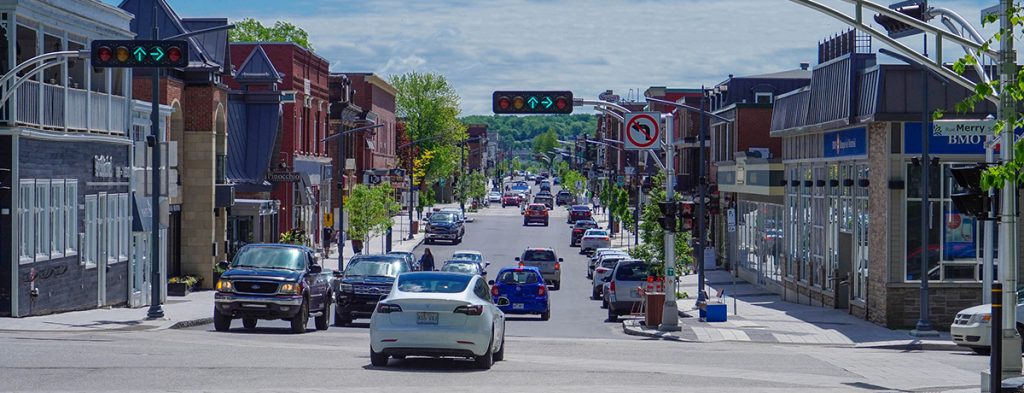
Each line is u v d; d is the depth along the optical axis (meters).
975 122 36.06
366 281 44.12
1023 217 44.06
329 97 113.88
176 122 65.56
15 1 40.50
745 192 71.81
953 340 35.72
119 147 51.62
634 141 44.75
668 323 43.44
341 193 80.50
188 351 28.92
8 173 39.75
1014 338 25.53
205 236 66.81
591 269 85.94
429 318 25.80
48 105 44.12
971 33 30.09
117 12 50.69
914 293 45.81
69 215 46.12
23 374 23.03
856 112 48.59
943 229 45.47
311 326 44.31
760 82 99.19
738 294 66.94
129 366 24.77
